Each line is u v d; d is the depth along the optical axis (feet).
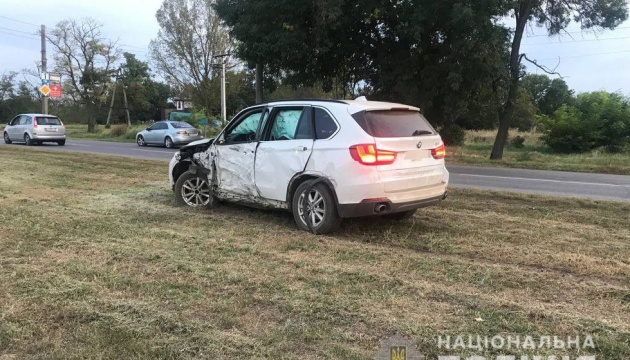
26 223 22.07
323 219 20.18
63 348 11.02
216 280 15.02
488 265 16.40
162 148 81.25
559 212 25.71
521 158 68.64
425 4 58.44
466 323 12.12
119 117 266.98
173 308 13.01
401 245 19.19
